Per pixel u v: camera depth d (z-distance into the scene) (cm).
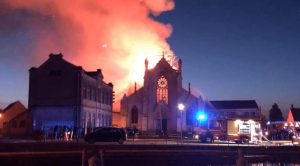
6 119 8525
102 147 4269
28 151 4047
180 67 9569
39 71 7175
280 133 7488
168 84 9469
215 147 4722
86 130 6269
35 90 7144
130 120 9469
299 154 4975
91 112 7625
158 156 4353
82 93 7112
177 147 4584
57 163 3959
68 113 6988
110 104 9050
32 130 7019
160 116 9331
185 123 9244
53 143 4356
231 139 6025
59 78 7094
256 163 4731
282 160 4884
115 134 5100
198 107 9400
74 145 4219
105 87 8644
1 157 3794
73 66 7106
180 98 9369
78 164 4000
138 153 4278
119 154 4203
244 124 5991
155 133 8500
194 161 4484
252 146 4906
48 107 7062
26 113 7300
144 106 9431
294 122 10294
